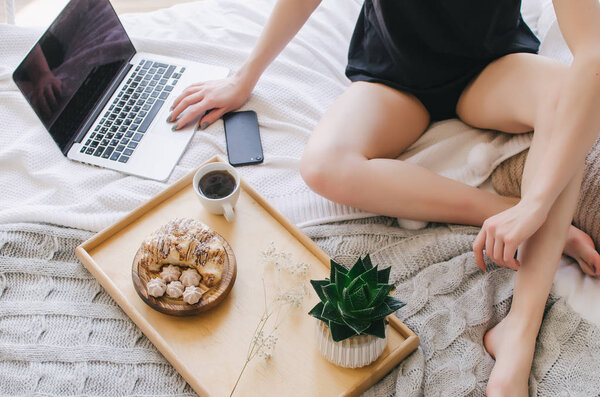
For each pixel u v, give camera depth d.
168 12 1.62
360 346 0.85
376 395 0.94
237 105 1.34
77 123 1.29
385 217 1.19
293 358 0.93
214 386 0.90
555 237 0.98
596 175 1.08
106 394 0.95
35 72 1.18
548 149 0.94
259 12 1.61
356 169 1.09
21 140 1.28
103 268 1.04
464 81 1.20
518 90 1.09
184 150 1.29
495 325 1.05
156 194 1.14
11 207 1.18
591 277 1.09
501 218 0.95
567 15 0.91
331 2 1.61
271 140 1.32
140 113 1.33
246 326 0.96
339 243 1.13
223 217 1.10
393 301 0.83
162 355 1.00
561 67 1.06
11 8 1.59
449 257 1.12
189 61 1.45
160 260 0.96
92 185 1.23
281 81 1.43
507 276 1.09
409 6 1.08
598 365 0.95
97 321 1.04
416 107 1.23
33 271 1.08
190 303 0.94
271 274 1.02
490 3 1.06
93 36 1.33
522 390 0.93
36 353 0.99
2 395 0.94
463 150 1.24
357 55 1.28
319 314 0.83
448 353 1.00
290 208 1.20
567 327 0.99
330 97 1.43
